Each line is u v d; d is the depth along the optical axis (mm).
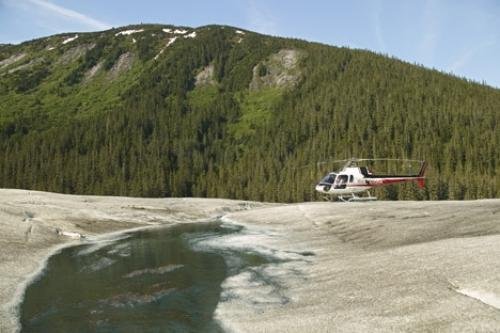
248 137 161375
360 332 9227
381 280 12297
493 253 12234
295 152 137875
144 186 118000
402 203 31922
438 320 8992
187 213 43188
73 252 22391
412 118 131625
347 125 145125
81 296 14227
